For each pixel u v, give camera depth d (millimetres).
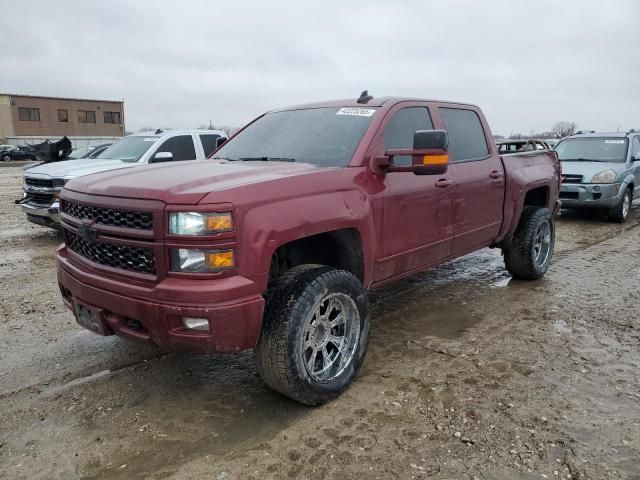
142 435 3043
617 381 3604
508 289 5828
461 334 4484
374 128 3893
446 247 4586
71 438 3029
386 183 3820
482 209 4980
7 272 6691
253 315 2863
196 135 9562
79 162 8867
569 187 10344
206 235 2730
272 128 4543
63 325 4820
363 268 3646
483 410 3230
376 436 2982
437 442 2918
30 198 8617
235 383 3678
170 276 2811
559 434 2977
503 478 2611
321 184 3309
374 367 3855
